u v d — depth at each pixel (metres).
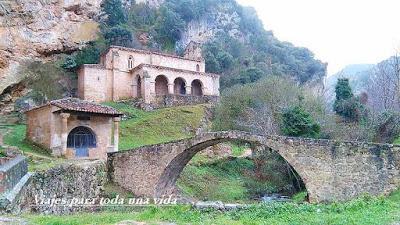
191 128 49.31
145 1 91.75
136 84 58.94
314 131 35.34
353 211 14.80
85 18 65.12
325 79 99.38
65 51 60.72
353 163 21.12
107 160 28.77
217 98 59.41
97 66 56.97
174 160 26.27
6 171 13.16
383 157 20.66
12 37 51.56
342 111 49.00
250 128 43.72
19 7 52.22
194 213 14.56
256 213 14.78
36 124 32.56
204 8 101.69
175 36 84.44
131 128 45.72
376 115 42.56
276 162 36.22
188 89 62.00
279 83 50.34
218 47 87.88
